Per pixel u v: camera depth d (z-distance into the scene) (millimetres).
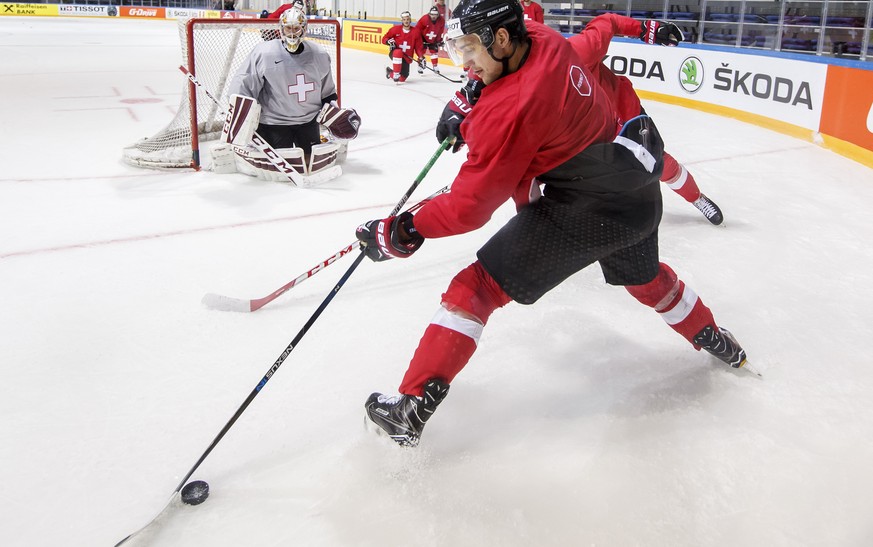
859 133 5664
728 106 7805
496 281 1724
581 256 1744
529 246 1708
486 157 1570
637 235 1798
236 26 5195
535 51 1568
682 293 2074
